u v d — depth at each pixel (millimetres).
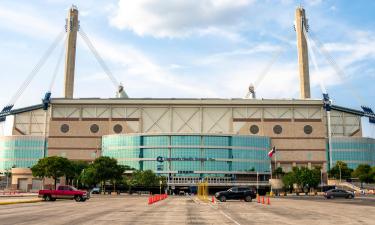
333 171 176125
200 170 168875
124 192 162625
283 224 28656
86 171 139625
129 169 169375
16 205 52875
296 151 190875
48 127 199000
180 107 196500
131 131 193000
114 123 193875
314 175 142625
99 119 194125
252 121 194000
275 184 158625
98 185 160250
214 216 35500
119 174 142125
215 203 62844
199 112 195875
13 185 175375
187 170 168750
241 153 175000
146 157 172750
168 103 194375
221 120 195125
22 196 86750
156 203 62781
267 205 56438
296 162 189875
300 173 143000
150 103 194750
